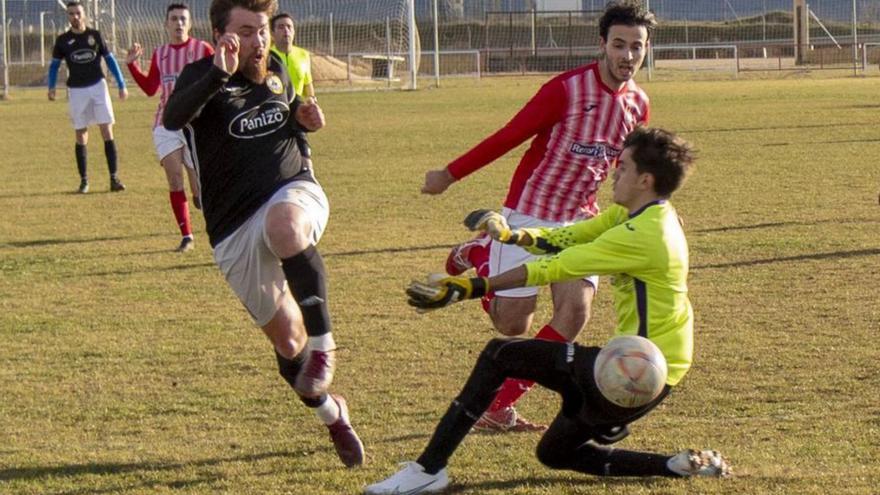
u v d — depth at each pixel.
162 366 10.50
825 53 71.38
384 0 67.25
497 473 7.36
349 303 12.92
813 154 26.20
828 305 12.07
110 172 24.05
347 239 17.16
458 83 62.84
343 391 9.54
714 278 13.59
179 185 16.67
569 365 6.55
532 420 8.67
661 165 6.61
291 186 7.54
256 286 7.60
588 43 76.38
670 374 6.65
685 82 59.16
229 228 7.54
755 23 81.00
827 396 8.95
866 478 7.01
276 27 15.58
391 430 8.48
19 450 8.15
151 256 16.33
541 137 8.49
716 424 8.30
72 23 23.48
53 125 41.56
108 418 8.96
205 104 7.27
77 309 13.00
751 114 38.09
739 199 19.81
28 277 14.93
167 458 7.90
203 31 58.19
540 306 12.64
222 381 9.96
